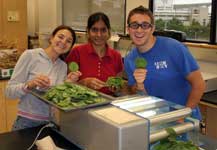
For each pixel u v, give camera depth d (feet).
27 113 6.04
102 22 7.01
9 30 12.61
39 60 6.06
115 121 3.53
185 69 5.49
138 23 5.21
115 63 7.52
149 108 4.08
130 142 3.46
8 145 4.60
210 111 8.53
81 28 16.38
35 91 5.24
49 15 17.40
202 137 4.94
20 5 12.72
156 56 5.57
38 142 4.34
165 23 11.98
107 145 3.59
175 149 3.45
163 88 5.58
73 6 16.78
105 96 4.58
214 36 10.21
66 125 4.62
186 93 5.78
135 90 5.14
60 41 5.96
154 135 3.65
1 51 10.09
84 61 7.22
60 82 6.07
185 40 10.49
